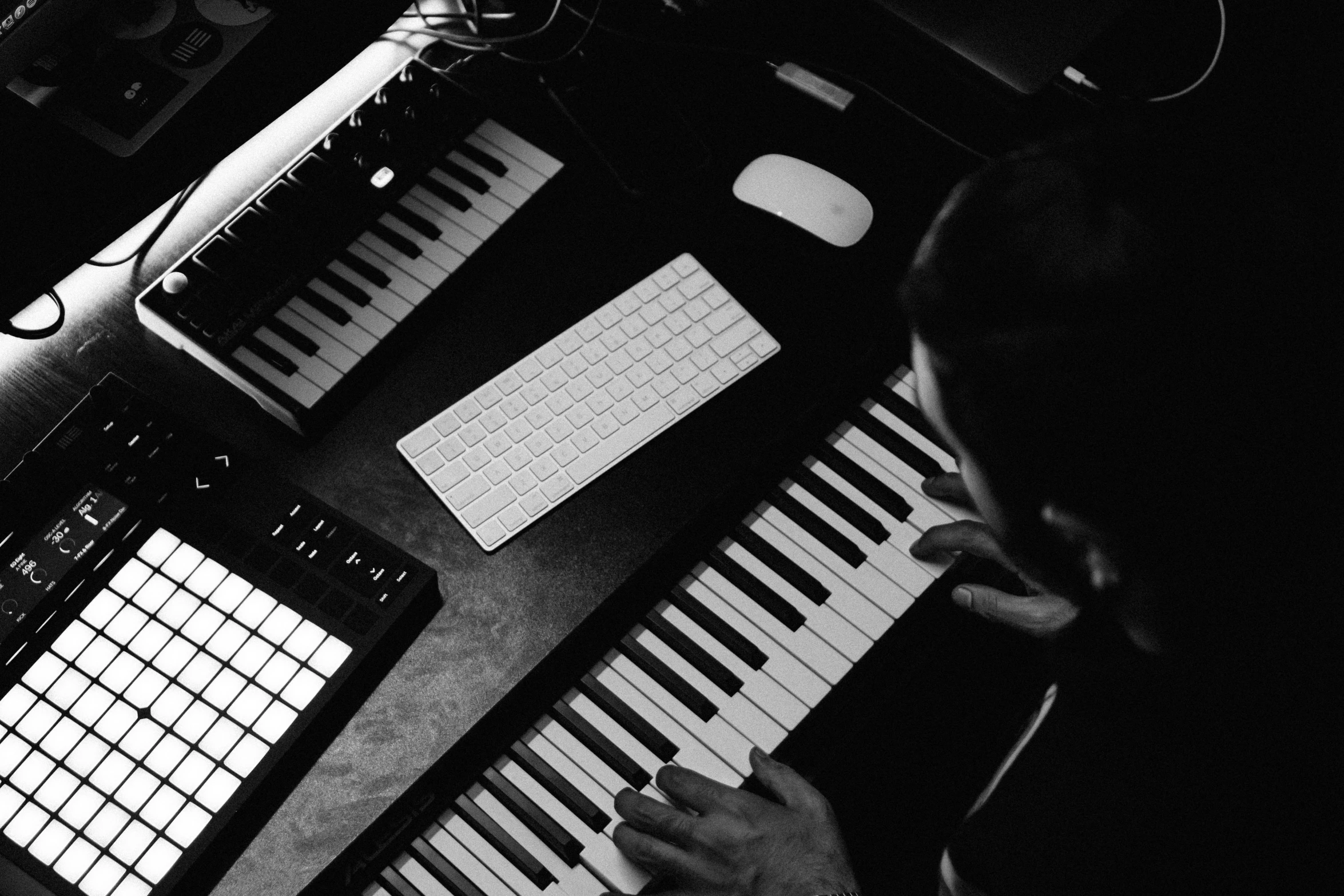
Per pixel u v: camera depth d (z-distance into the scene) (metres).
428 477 1.03
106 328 1.09
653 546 1.04
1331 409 0.53
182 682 0.89
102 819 0.84
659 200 1.20
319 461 1.05
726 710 1.01
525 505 1.03
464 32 1.29
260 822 0.90
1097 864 0.91
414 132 1.14
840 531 1.08
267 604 0.92
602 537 1.04
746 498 1.07
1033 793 0.94
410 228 1.11
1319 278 0.52
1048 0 1.16
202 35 1.03
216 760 0.87
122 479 0.93
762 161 1.21
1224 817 0.88
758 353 1.11
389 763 0.94
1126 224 0.53
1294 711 0.79
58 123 0.99
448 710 0.96
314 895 0.90
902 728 1.55
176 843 0.84
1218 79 1.36
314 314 1.06
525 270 1.15
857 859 1.52
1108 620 0.83
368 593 0.93
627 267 1.16
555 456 1.05
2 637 0.87
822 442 1.12
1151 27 1.38
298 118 1.21
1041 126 1.25
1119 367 0.53
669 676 1.01
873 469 1.11
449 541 1.03
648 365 1.09
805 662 1.03
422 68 1.16
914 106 1.27
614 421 1.06
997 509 0.64
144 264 1.13
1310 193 0.59
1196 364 0.53
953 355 0.57
